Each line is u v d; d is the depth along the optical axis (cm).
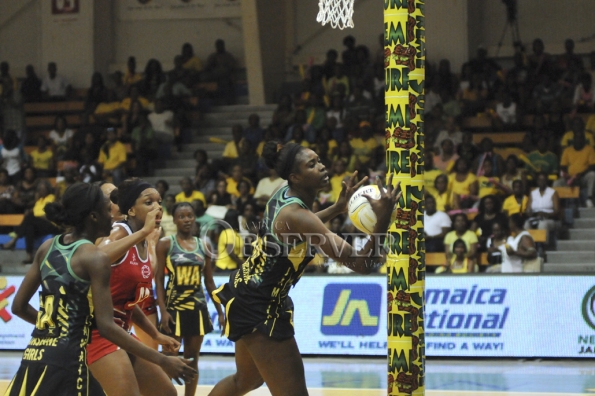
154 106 2123
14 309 563
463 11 2111
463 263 1423
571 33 2116
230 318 614
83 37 2420
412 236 586
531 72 1962
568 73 1927
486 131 1905
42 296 534
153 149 2034
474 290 1324
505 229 1455
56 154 2078
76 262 527
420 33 595
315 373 1184
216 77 2275
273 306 608
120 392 618
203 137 2123
